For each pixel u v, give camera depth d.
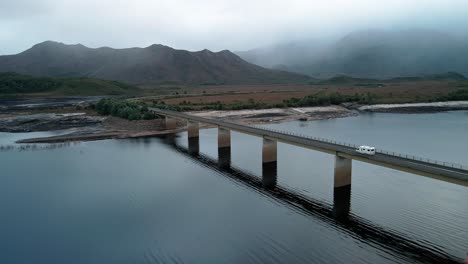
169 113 187.75
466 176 59.78
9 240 66.19
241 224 71.56
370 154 78.44
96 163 120.06
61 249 63.00
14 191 91.88
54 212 78.44
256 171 109.06
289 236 66.25
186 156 130.62
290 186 93.94
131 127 189.75
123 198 86.44
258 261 58.09
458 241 62.09
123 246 63.59
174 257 59.72
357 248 61.31
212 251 61.38
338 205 79.88
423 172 65.31
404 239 63.53
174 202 83.69
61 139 162.62
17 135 174.12
